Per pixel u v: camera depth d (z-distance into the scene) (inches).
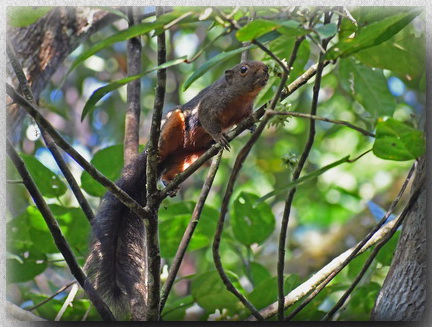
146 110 733.3
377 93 438.0
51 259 462.9
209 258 612.1
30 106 278.5
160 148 430.9
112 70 758.5
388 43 368.5
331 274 334.6
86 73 745.0
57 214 415.8
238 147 722.8
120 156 436.1
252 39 244.5
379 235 367.6
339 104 702.5
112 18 504.1
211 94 438.6
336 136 702.5
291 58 258.7
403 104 610.9
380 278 459.5
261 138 748.6
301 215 717.9
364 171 686.5
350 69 439.5
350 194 679.7
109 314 334.6
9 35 454.0
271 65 356.5
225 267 606.9
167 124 432.8
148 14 449.1
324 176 692.7
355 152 694.5
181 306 397.1
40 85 461.1
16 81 437.1
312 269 669.3
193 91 709.9
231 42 603.8
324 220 706.8
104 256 384.8
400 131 268.8
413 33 367.9
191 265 669.9
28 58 454.6
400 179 682.2
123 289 370.6
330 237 686.5
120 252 389.1
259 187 713.6
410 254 324.5
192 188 712.4
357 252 341.4
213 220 455.5
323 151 710.5
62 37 474.6
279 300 314.8
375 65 375.9
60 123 733.9
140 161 420.2
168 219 443.2
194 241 457.4
